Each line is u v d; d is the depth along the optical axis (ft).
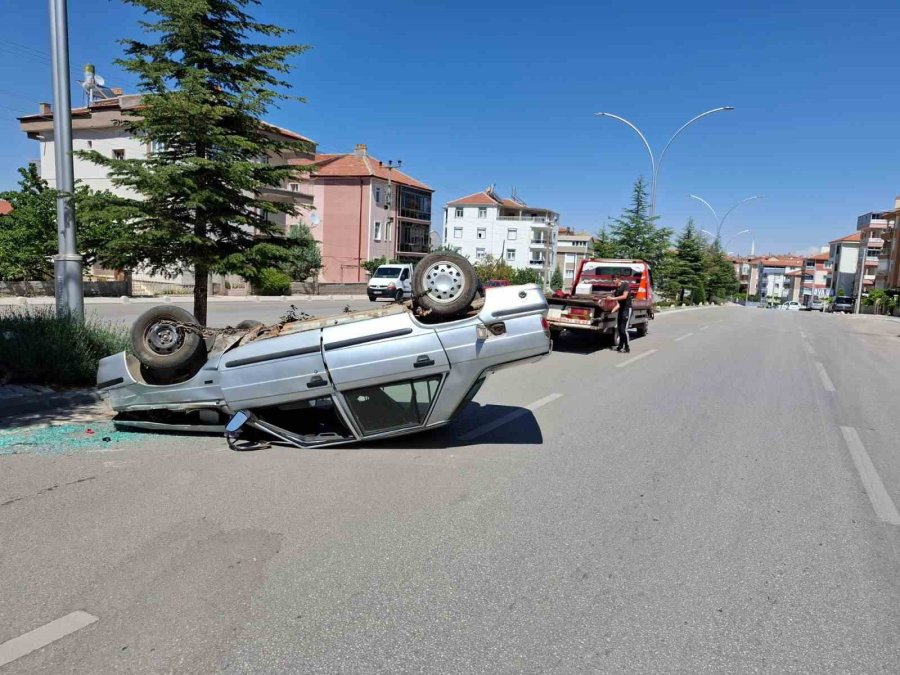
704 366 43.24
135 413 21.39
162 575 11.59
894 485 18.47
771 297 480.64
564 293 53.83
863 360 52.60
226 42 29.68
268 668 9.06
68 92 28.07
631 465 19.51
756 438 23.61
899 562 13.20
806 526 15.02
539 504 15.85
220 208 30.17
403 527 14.11
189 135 27.99
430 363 18.84
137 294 95.40
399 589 11.39
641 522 14.93
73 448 19.10
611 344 52.49
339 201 181.57
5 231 78.69
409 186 205.46
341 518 14.48
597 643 9.93
